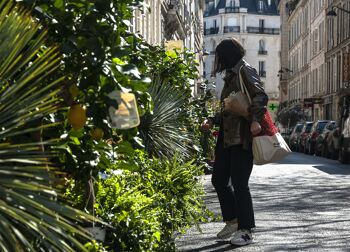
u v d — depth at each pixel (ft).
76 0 12.99
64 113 12.90
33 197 9.51
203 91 48.88
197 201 25.88
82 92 12.95
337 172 70.85
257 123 24.50
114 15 13.56
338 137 104.27
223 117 25.48
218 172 25.93
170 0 132.67
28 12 10.73
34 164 10.13
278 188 49.88
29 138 10.86
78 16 13.28
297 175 65.57
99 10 13.10
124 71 12.91
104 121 13.32
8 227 8.93
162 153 24.80
